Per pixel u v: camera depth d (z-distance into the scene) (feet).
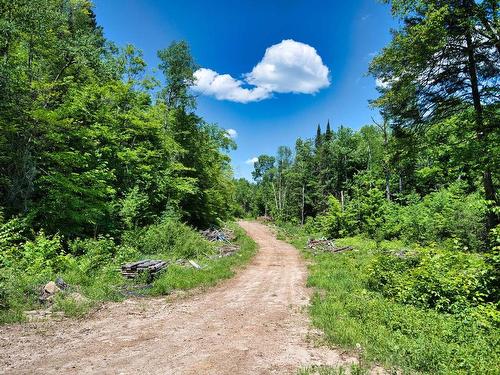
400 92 44.96
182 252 61.36
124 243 58.70
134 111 79.87
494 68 39.96
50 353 20.12
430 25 36.99
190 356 20.44
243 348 22.15
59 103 62.85
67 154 54.80
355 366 18.79
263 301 36.88
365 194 143.74
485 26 37.17
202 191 107.55
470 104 42.73
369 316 27.73
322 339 24.27
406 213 94.58
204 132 119.34
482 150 38.73
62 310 28.89
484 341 21.54
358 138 197.57
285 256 84.17
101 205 58.85
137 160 74.69
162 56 93.81
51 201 53.62
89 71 69.51
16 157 51.42
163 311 31.32
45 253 40.42
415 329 23.97
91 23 102.06
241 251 84.48
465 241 64.90
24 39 55.16
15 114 50.11
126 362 19.20
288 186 273.95
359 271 51.52
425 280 32.24
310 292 42.04
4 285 29.60
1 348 20.34
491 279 30.32
